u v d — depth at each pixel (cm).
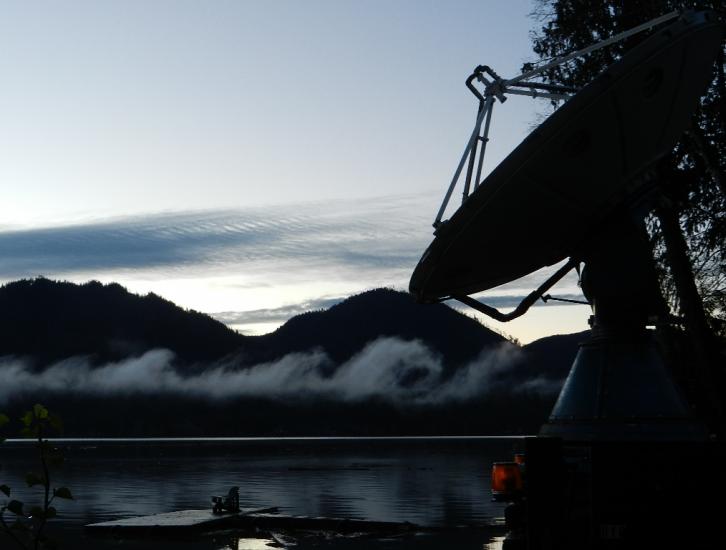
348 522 2367
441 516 2758
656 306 820
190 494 3959
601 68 1970
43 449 611
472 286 972
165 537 2241
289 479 5166
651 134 838
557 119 787
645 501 685
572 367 838
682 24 767
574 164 819
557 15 2000
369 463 7669
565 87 952
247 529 2416
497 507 3116
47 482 609
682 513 679
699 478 681
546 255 909
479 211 851
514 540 755
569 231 867
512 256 913
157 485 4653
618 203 849
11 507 605
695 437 766
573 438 787
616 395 791
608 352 815
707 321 1892
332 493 3922
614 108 793
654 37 768
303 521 2409
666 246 1786
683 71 809
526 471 689
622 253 834
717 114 1830
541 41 2045
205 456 10244
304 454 10938
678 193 1884
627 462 693
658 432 764
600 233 849
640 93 795
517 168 817
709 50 810
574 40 1992
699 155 1888
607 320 830
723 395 1739
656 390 788
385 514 2838
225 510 2698
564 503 717
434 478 5181
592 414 792
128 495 3903
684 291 1756
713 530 674
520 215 856
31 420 611
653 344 820
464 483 4659
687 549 676
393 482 4781
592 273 842
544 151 806
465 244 888
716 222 1920
